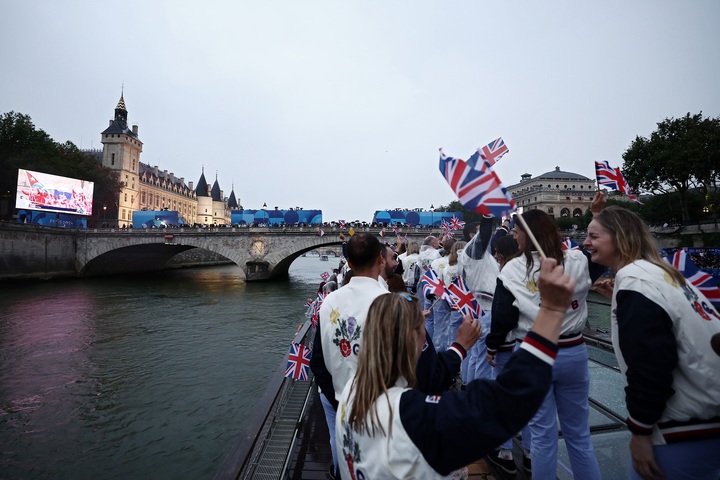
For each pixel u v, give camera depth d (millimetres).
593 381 5570
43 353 18469
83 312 27719
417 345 1795
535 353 1412
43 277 46656
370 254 2830
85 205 54219
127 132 90250
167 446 10656
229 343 20375
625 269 2104
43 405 13094
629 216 2314
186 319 25984
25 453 10320
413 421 1495
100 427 11656
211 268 81688
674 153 35281
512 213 1531
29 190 47656
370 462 1601
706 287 2412
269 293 39000
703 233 32906
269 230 48562
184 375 15805
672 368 1837
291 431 5461
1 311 27391
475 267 4531
